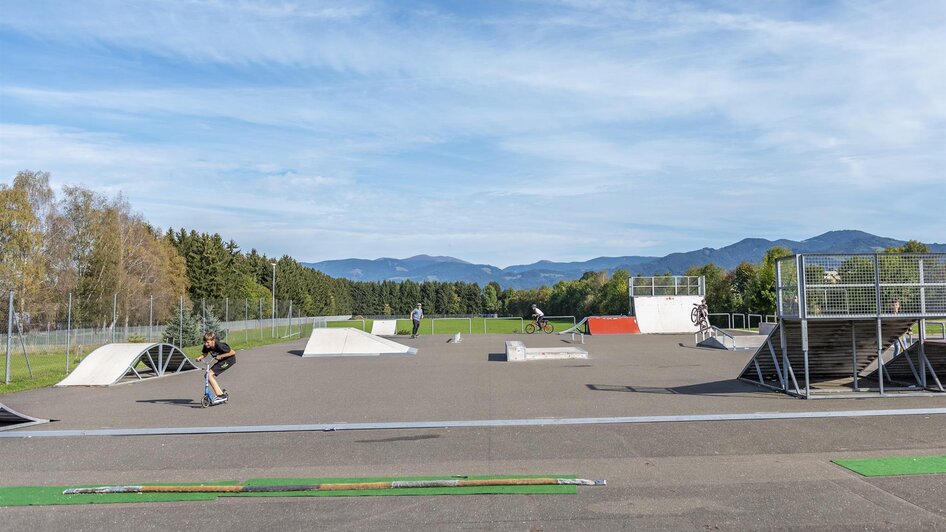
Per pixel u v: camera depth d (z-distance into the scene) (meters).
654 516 6.41
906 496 6.92
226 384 18.52
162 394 16.52
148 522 6.50
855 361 14.64
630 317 43.34
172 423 12.22
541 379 18.06
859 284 13.98
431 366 22.38
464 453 9.30
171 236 85.44
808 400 13.62
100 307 53.75
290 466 8.74
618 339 36.12
